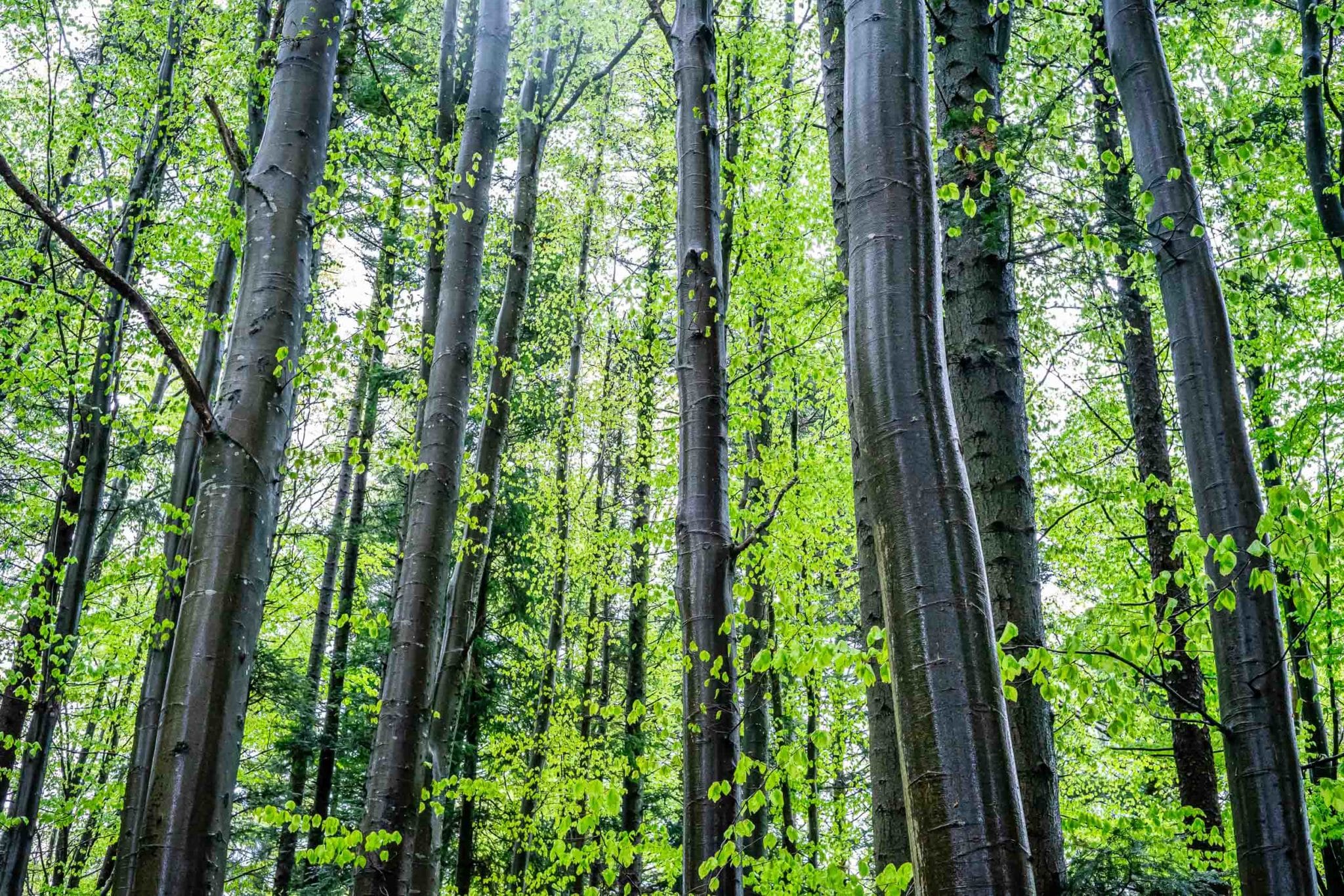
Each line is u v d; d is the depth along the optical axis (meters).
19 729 7.90
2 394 8.62
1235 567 3.24
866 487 2.08
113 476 11.18
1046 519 10.22
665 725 12.44
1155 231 3.60
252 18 8.32
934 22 4.57
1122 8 3.80
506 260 11.29
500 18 7.29
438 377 6.20
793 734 9.88
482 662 12.17
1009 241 4.14
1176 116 3.65
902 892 2.73
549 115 8.95
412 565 5.61
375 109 10.91
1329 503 8.12
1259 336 7.67
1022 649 3.61
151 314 3.17
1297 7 6.91
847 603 10.45
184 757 3.05
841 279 5.44
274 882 11.69
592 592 13.15
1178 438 10.04
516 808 11.43
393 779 5.10
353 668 12.47
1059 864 3.37
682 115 4.88
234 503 3.37
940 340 2.13
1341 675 9.58
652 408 11.81
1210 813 7.16
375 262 12.80
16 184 2.88
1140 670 3.25
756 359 9.21
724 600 4.08
